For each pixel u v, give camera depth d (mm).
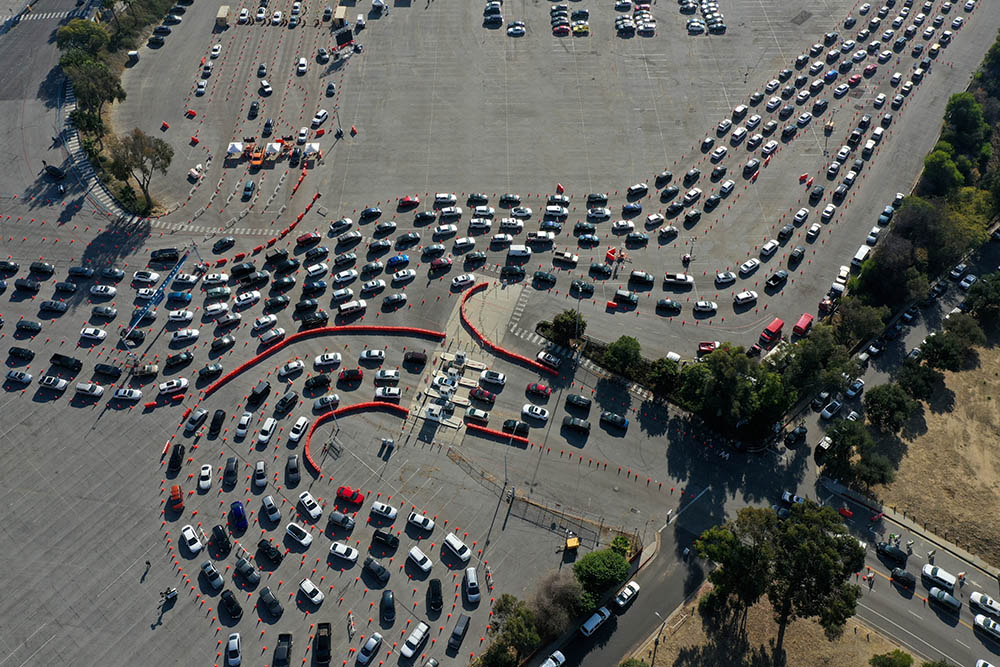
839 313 164875
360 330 163250
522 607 120875
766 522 118375
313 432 147000
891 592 129375
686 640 123750
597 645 123875
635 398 153125
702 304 167625
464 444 146375
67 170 190875
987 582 130125
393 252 177750
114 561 130750
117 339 160875
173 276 169500
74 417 148875
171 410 150125
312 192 189875
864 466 137500
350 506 137500
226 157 197625
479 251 177750
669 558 133000
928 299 171875
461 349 160500
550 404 152125
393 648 122125
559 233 182000
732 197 190375
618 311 168000
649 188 192375
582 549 133125
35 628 124125
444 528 135125
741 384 138375
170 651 121688
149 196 187875
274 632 123375
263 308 167000
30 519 135625
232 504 136750
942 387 157375
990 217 186375
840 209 188000
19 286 167500
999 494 140250
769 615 126500
